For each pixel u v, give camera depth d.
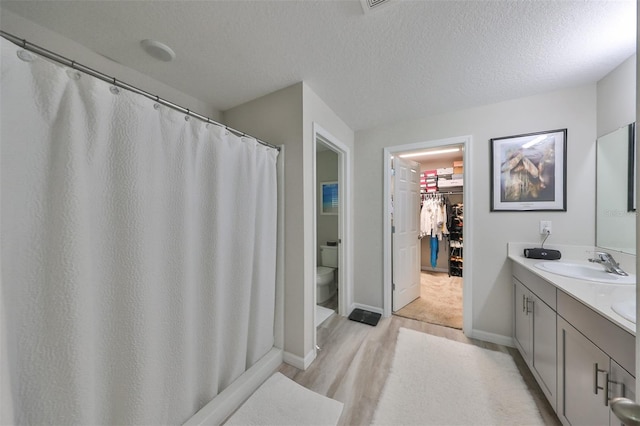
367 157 2.65
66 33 1.24
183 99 1.86
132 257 0.96
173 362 1.13
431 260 4.20
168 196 1.11
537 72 1.58
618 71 1.50
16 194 0.71
